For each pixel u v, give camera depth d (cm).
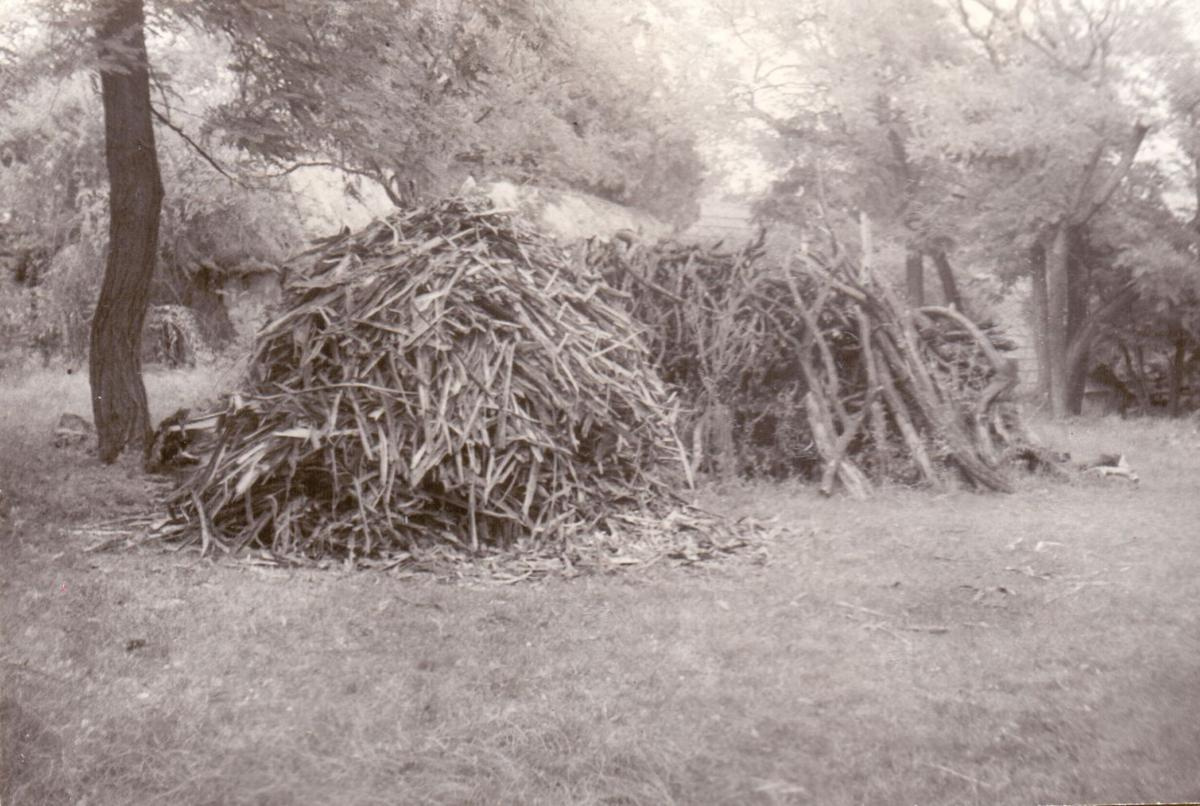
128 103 775
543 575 481
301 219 1366
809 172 788
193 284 1391
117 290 768
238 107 843
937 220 796
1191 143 745
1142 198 805
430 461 521
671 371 745
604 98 800
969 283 876
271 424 557
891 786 277
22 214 1366
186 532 536
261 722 313
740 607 423
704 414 716
